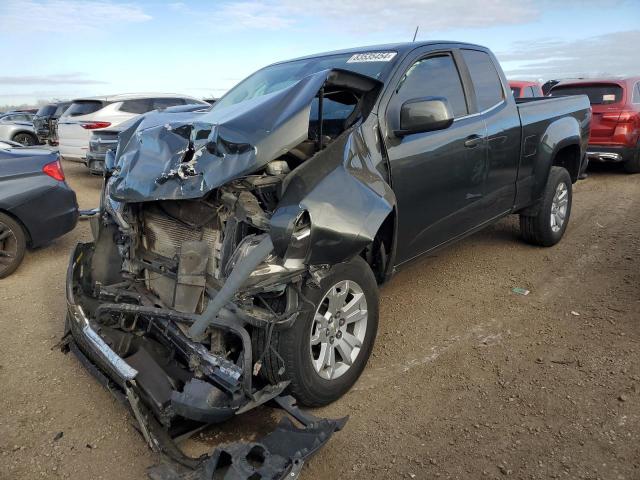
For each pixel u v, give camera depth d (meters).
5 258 5.11
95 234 3.51
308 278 2.59
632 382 2.98
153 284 2.98
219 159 2.54
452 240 4.05
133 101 10.95
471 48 4.30
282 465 2.07
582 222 6.46
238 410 2.36
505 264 5.06
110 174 3.39
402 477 2.42
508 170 4.43
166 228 2.97
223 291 2.36
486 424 2.74
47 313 4.31
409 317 4.05
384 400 3.02
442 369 3.30
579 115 5.52
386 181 3.17
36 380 3.33
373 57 3.65
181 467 2.20
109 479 2.50
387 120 3.24
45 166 5.32
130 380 2.43
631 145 9.08
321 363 2.84
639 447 2.48
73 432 2.84
